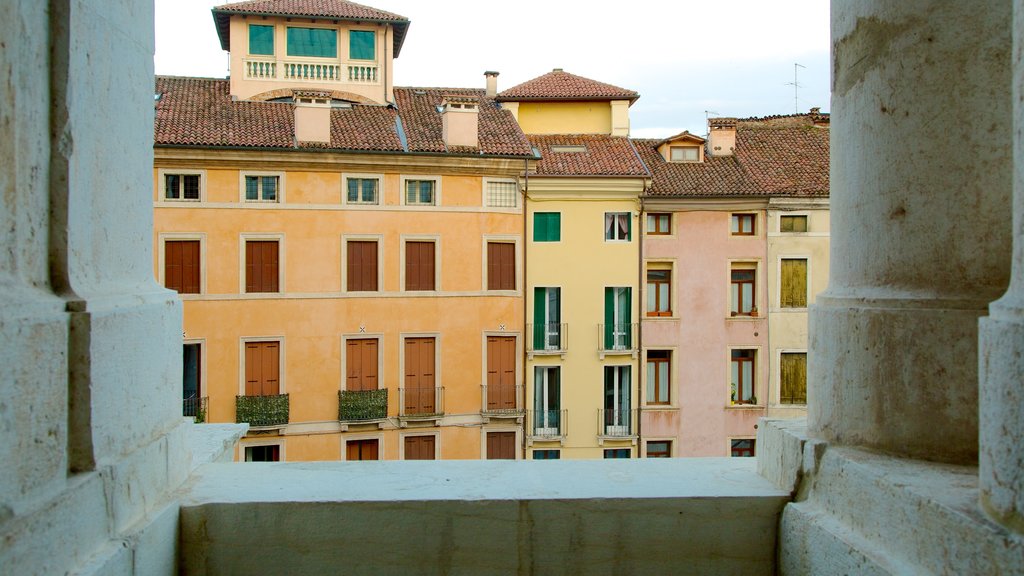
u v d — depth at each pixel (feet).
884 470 8.12
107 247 8.29
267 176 92.48
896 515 7.66
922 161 8.77
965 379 8.38
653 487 10.12
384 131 99.50
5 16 6.58
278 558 9.37
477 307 98.99
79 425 7.42
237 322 91.45
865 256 9.35
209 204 90.63
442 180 97.66
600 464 11.34
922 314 8.57
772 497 9.79
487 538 9.53
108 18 8.24
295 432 92.79
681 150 111.75
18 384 6.42
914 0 8.82
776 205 104.12
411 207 96.58
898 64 8.92
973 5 8.54
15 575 6.15
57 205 7.36
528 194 100.78
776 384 104.53
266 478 10.43
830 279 10.26
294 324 93.04
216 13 102.42
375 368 95.96
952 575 6.82
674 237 103.91
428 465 11.22
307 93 93.66
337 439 94.27
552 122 115.14
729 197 103.35
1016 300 6.40
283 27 104.53
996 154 8.47
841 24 9.87
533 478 10.53
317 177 93.76
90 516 7.37
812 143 116.47
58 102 7.35
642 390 103.24
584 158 105.40
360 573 9.44
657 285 104.68
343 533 9.42
